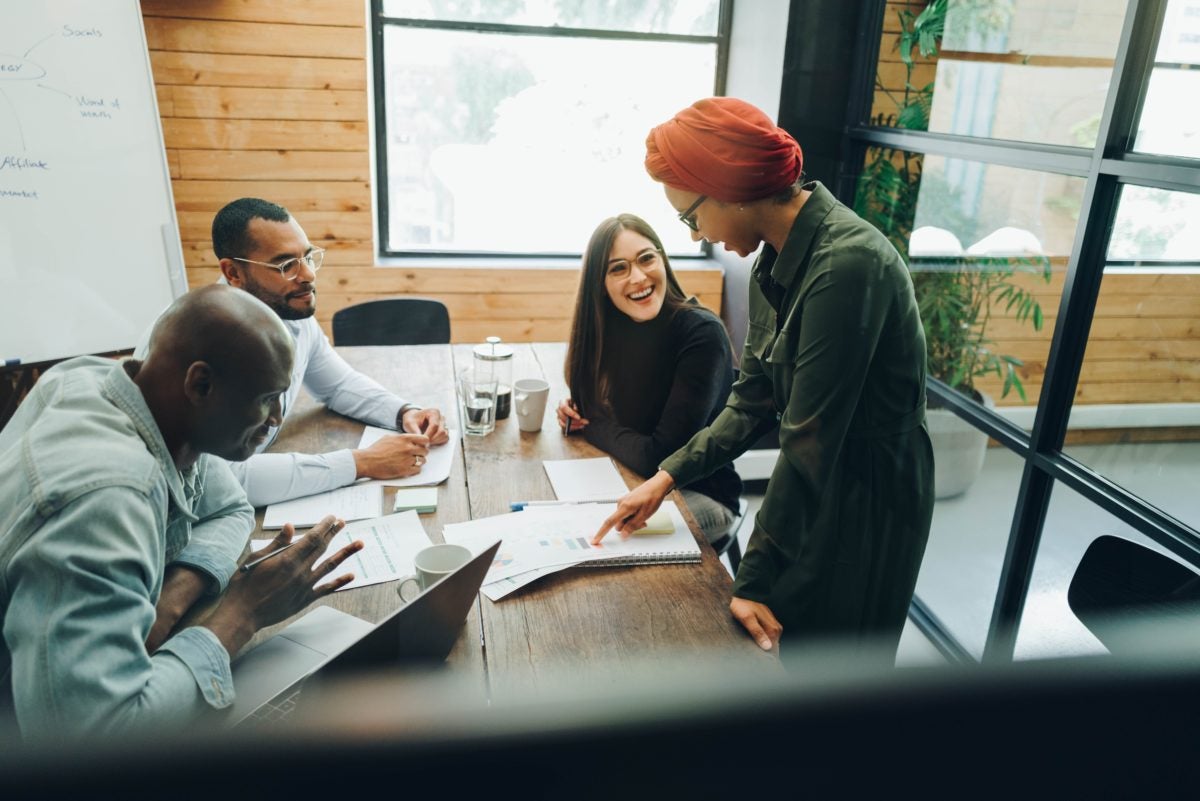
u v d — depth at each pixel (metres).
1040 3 2.14
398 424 2.01
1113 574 1.42
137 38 2.50
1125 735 0.18
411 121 3.62
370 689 0.18
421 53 3.54
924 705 0.17
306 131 3.31
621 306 1.89
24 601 0.85
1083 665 0.18
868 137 2.88
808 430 1.33
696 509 1.90
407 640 0.94
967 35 2.43
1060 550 2.08
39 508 0.88
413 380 2.35
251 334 1.00
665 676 0.18
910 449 1.48
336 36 3.21
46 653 0.83
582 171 3.81
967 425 2.52
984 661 0.18
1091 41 1.97
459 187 3.75
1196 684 0.18
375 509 1.59
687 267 3.81
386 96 3.57
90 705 0.83
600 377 1.97
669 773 0.17
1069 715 0.18
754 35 3.30
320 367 2.05
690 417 1.82
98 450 0.93
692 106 1.38
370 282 3.54
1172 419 1.74
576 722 0.17
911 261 2.77
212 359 0.98
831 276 1.31
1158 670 0.18
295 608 1.13
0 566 0.87
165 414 1.02
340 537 1.48
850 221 1.37
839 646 0.19
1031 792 0.18
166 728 0.16
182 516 1.20
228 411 1.02
